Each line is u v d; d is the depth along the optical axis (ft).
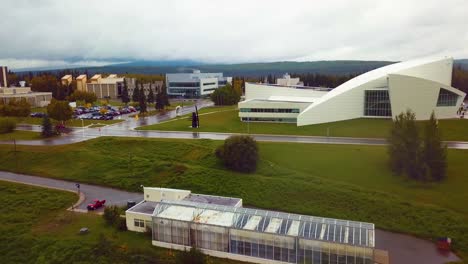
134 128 426.92
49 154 325.83
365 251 147.74
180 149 320.29
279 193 236.22
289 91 567.59
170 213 178.70
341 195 225.15
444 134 345.51
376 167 262.67
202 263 150.61
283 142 331.77
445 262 161.68
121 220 197.06
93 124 465.47
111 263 164.66
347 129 385.50
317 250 153.99
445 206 209.15
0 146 354.54
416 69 451.53
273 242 159.74
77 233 189.57
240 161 269.03
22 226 202.49
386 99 435.53
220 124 440.45
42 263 168.86
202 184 256.11
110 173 285.02
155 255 167.02
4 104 538.88
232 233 165.37
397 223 197.67
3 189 262.67
